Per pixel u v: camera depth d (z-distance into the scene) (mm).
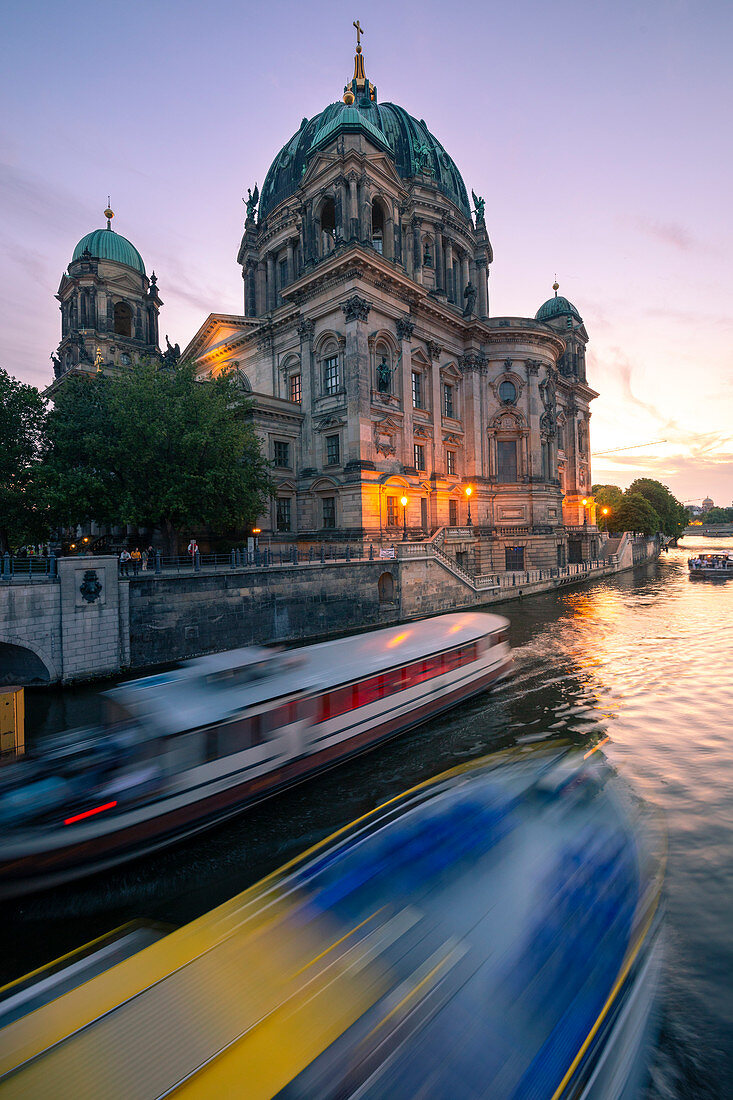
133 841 10469
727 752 15664
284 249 59312
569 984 5012
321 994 4820
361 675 15625
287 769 13328
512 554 58625
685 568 84312
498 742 16719
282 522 46656
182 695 12477
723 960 7945
